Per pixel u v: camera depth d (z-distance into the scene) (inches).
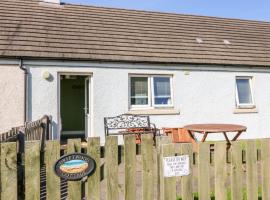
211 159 169.6
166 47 511.5
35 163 142.6
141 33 529.0
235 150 170.6
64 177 146.1
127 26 538.6
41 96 430.6
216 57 524.4
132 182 156.3
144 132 410.6
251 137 537.6
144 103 484.4
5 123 414.9
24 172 144.2
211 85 515.2
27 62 424.2
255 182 173.3
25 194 141.6
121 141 458.6
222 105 521.0
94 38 482.9
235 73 532.1
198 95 506.6
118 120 458.6
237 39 592.7
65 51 443.8
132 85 479.5
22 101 420.5
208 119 511.5
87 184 150.3
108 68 460.8
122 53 472.1
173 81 495.5
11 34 442.6
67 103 612.7
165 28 564.7
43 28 472.1
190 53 515.2
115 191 153.9
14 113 418.3
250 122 538.9
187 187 161.8
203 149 165.0
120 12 582.6
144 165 158.2
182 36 553.3
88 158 149.3
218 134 514.3
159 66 485.4
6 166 138.0
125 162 155.4
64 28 486.3
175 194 159.6
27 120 422.6
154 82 488.7
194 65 504.7
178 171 160.1
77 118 618.2
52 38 458.0
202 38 564.4
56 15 515.5
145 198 157.9
